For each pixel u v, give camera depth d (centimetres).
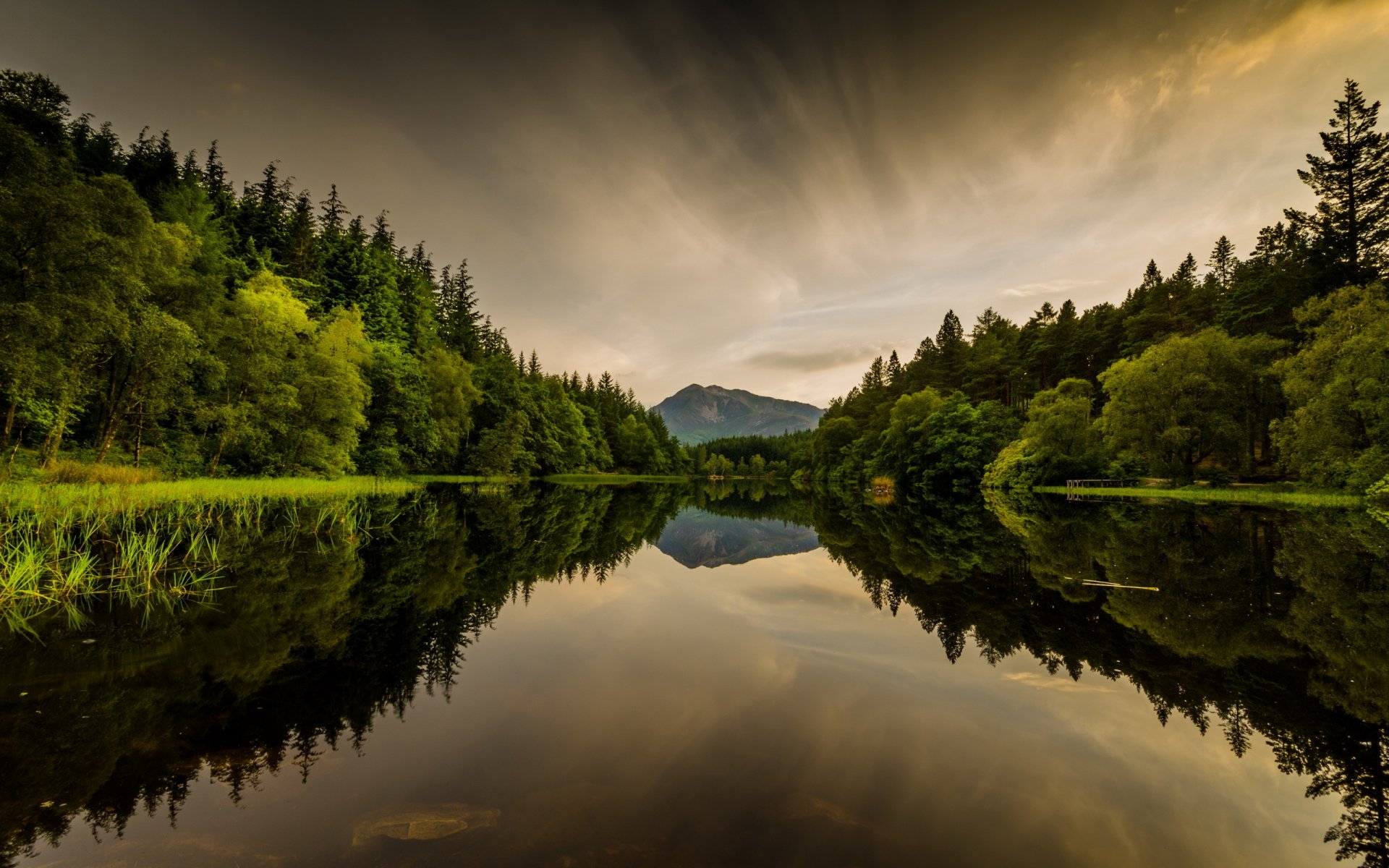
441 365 5006
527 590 1052
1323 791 383
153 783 374
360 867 286
